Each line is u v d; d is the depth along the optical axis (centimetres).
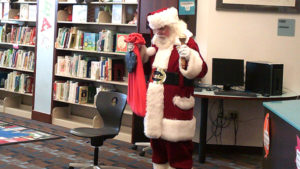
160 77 301
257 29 492
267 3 487
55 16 615
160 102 299
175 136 297
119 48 540
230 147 515
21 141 500
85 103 593
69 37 599
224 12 493
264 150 305
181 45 288
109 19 576
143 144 486
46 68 634
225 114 511
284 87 493
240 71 479
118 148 496
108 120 398
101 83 605
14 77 687
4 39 708
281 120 262
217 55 497
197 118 516
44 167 401
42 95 641
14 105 718
